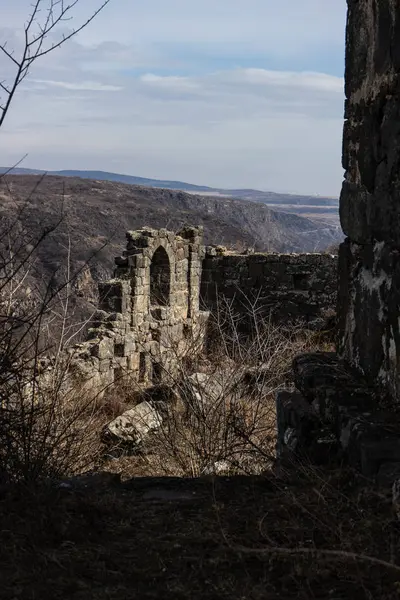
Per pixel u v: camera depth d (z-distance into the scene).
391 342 4.91
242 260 23.02
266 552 3.36
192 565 3.36
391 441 4.38
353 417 4.73
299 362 6.07
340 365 5.78
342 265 6.00
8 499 3.98
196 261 22.33
